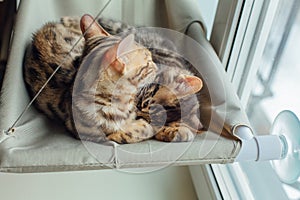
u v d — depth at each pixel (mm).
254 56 1245
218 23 1229
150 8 1311
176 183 1384
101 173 1383
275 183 1125
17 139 874
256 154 938
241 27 1185
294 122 1032
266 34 1201
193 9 1266
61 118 971
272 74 1187
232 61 1253
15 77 979
